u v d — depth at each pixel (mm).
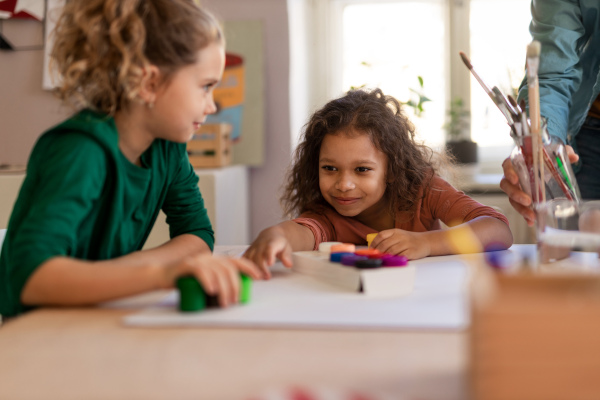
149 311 574
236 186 2287
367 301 600
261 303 601
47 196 683
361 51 2791
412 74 2764
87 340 493
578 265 659
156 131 838
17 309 729
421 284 684
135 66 770
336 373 405
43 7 2324
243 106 2424
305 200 1269
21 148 2404
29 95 2379
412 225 1200
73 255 703
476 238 955
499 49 2699
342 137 1146
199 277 566
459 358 429
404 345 461
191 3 841
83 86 815
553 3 1174
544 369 305
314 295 637
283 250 824
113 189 787
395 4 2752
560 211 704
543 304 310
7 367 432
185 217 1005
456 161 2486
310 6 2779
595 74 1216
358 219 1259
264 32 2414
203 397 371
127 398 373
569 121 1262
